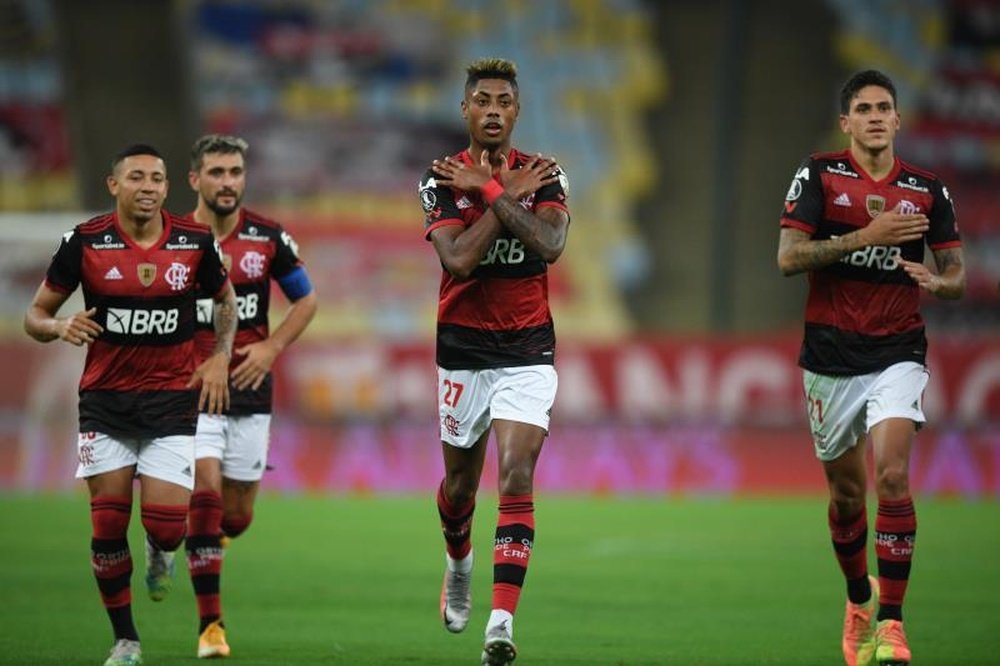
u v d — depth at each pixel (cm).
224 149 2691
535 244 2125
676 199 9588
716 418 6581
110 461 2266
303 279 2789
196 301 2453
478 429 2269
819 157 2344
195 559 2508
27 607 3122
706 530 4953
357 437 6681
